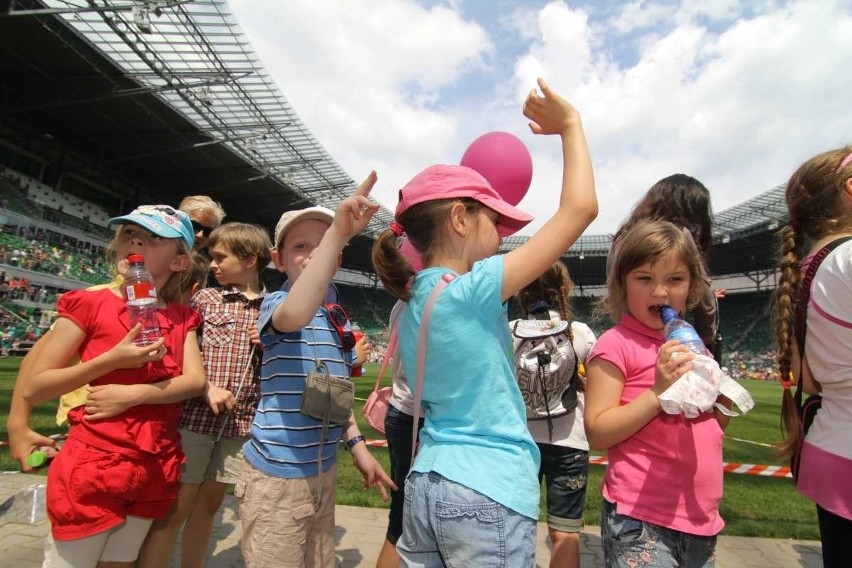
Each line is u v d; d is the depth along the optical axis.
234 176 33.38
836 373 1.72
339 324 2.34
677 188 2.64
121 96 22.66
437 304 1.41
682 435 1.82
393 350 1.90
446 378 1.40
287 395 2.10
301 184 36.97
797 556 3.49
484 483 1.28
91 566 1.90
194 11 20.64
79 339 2.00
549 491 2.62
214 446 2.81
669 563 1.75
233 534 3.60
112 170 32.53
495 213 1.62
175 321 2.32
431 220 1.55
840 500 1.65
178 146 29.03
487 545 1.25
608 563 1.90
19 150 27.78
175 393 2.12
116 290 2.16
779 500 4.75
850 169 1.83
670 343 1.70
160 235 2.18
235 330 2.93
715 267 49.47
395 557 2.64
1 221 24.59
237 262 3.04
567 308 2.87
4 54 20.78
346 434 2.49
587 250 48.88
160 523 2.41
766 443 8.33
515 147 2.50
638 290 1.98
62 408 2.01
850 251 1.68
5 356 19.75
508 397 1.40
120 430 1.95
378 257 1.62
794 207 2.00
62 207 29.55
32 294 24.09
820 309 1.75
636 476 1.84
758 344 42.94
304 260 2.28
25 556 3.04
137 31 20.34
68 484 1.86
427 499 1.34
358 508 4.23
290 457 2.03
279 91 26.14
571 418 2.61
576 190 1.43
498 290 1.35
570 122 1.53
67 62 21.28
